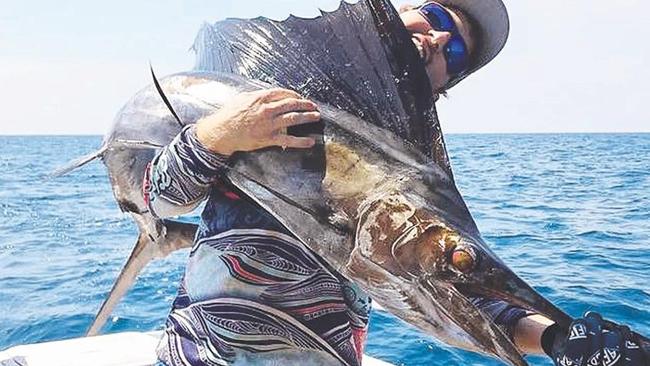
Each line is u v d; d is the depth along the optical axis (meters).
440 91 2.28
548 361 4.54
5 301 7.07
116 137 2.23
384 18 1.94
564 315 1.70
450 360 4.62
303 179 1.88
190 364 1.90
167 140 2.10
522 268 8.02
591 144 60.84
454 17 2.18
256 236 1.89
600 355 1.49
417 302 1.81
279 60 2.07
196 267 1.97
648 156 38.69
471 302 1.74
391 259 1.81
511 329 1.84
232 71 2.13
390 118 1.94
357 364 1.92
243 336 1.84
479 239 1.84
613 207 14.52
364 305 2.01
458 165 30.33
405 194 1.85
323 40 2.03
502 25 2.21
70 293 7.39
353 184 1.87
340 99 1.98
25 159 50.12
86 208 17.28
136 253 2.61
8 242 11.38
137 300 6.59
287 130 1.89
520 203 15.41
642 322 5.77
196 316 1.93
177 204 1.90
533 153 42.56
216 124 1.83
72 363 3.14
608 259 8.52
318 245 1.85
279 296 1.86
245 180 1.91
